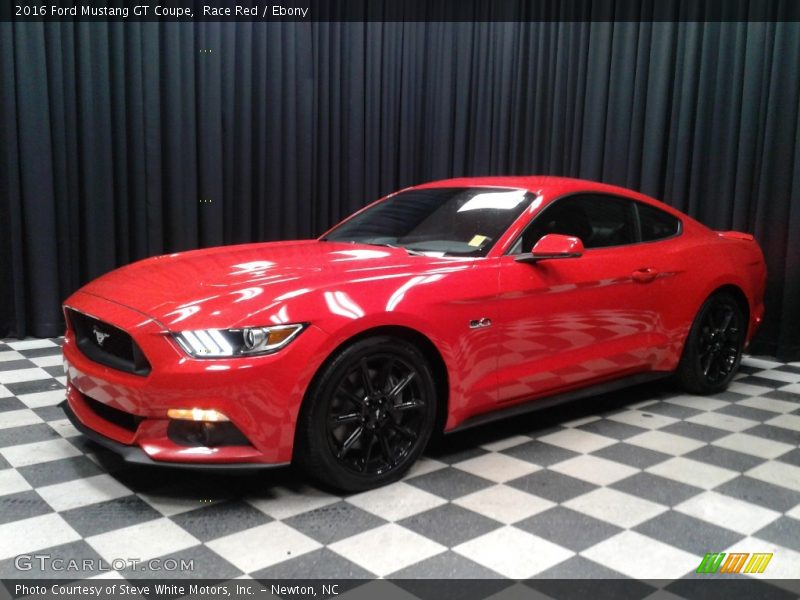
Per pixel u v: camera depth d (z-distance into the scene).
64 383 3.89
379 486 2.59
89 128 5.11
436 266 2.78
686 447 3.10
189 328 2.26
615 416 3.54
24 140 4.88
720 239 3.98
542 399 3.15
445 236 3.16
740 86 5.04
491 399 2.89
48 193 4.98
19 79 4.81
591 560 2.10
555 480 2.70
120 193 5.32
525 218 3.11
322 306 2.38
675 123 5.43
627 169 5.77
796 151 4.74
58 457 2.82
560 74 6.10
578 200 3.36
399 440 2.66
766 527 2.35
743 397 3.94
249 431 2.28
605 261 3.29
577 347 3.17
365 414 2.50
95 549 2.11
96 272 5.27
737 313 4.00
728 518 2.41
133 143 5.32
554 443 3.12
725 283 3.83
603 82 5.82
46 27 4.90
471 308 2.75
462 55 6.57
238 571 2.00
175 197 5.52
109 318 2.41
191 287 2.52
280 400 2.29
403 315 2.53
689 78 5.27
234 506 2.42
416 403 2.63
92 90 5.10
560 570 2.04
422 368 2.62
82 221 5.24
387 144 6.59
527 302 2.94
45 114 4.91
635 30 5.59
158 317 2.32
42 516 2.32
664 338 3.59
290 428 2.33
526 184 3.38
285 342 2.30
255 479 2.64
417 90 6.66
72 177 5.13
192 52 5.44
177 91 5.40
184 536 2.20
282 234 6.16
